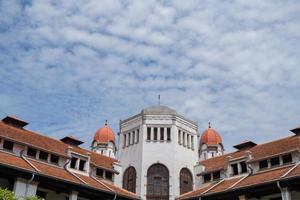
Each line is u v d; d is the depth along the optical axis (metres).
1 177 39.25
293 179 38.34
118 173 55.56
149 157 58.38
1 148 42.12
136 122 61.84
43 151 45.81
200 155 78.94
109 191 45.28
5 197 23.97
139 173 57.66
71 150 49.28
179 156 59.19
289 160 44.91
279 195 43.47
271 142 50.81
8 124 48.16
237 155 52.75
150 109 62.16
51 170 43.56
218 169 53.09
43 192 43.44
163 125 60.41
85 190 43.47
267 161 46.81
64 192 43.41
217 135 80.44
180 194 56.69
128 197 47.16
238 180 47.03
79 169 49.47
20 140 44.03
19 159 41.97
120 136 63.69
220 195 44.84
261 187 41.34
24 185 38.81
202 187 53.69
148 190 56.59
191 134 62.81
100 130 83.62
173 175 57.22
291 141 47.16
